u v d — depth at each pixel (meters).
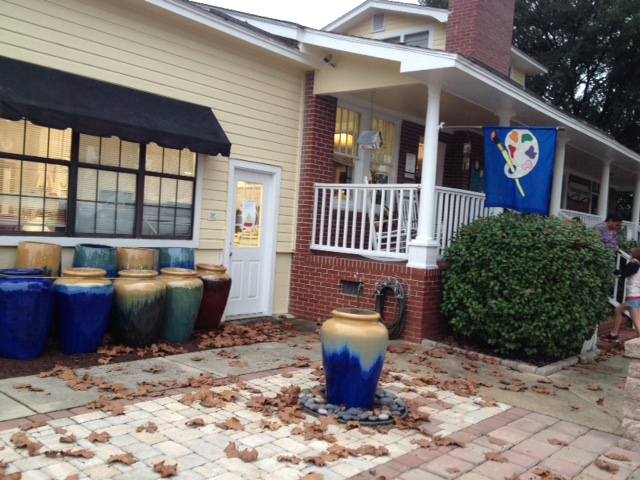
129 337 6.30
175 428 4.19
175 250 7.39
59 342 5.99
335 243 8.88
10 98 5.49
